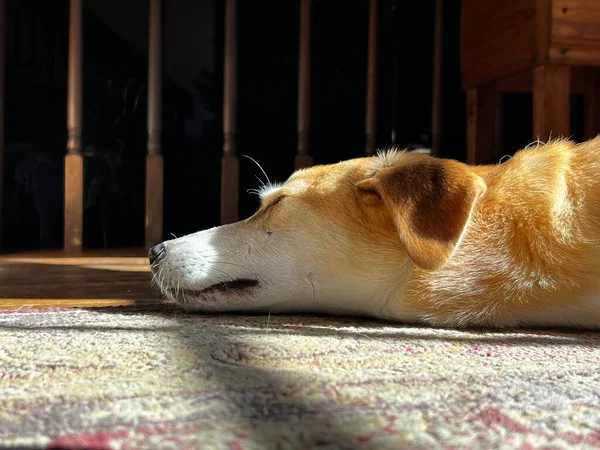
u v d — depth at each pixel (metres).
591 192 0.43
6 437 0.20
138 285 0.74
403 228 0.41
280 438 0.20
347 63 1.31
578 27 0.84
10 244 1.22
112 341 0.37
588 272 0.42
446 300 0.44
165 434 0.20
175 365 0.31
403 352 0.35
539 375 0.30
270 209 0.49
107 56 1.24
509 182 0.45
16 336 0.38
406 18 1.30
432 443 0.20
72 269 0.92
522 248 0.43
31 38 1.22
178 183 1.28
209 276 0.48
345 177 0.48
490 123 1.09
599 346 0.37
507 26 0.94
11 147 1.21
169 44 1.26
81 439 0.19
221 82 1.28
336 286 0.47
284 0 1.29
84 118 1.24
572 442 0.20
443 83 1.28
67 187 1.13
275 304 0.49
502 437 0.21
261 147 1.30
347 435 0.20
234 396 0.25
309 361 0.32
